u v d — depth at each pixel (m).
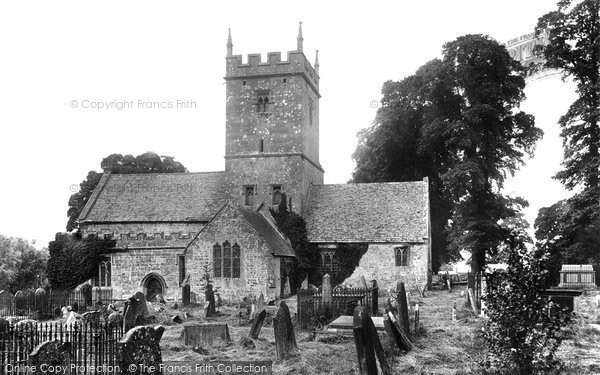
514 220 69.88
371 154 69.19
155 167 83.12
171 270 54.75
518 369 18.27
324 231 55.88
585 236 48.19
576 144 48.88
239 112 58.50
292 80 57.53
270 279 49.22
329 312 32.72
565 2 51.38
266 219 56.12
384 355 20.84
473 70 58.62
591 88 47.97
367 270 54.19
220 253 50.56
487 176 58.72
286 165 57.09
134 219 57.94
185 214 57.59
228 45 58.84
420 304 41.56
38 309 40.25
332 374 20.41
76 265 55.97
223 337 26.39
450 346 24.80
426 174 68.00
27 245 93.81
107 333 20.05
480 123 58.19
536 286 18.12
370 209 56.91
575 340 25.23
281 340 22.92
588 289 42.19
